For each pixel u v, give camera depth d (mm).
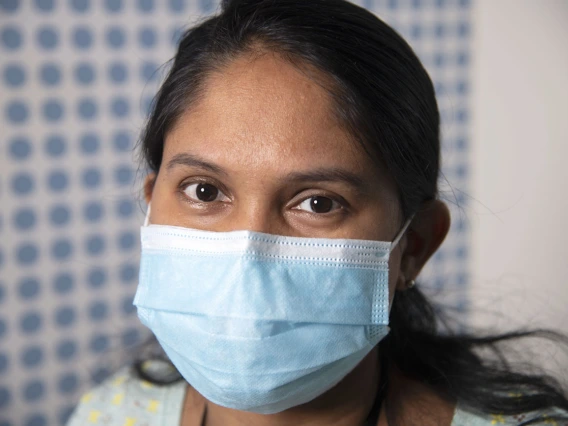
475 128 1697
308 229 739
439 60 1674
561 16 1669
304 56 723
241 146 701
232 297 714
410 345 971
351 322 742
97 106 1610
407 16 1659
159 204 810
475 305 1735
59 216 1634
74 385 1690
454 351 994
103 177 1638
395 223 792
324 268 733
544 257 1740
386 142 751
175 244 773
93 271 1668
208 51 762
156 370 1093
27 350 1665
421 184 827
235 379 719
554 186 1722
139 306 816
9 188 1604
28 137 1597
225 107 717
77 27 1582
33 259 1639
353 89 722
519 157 1712
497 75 1687
